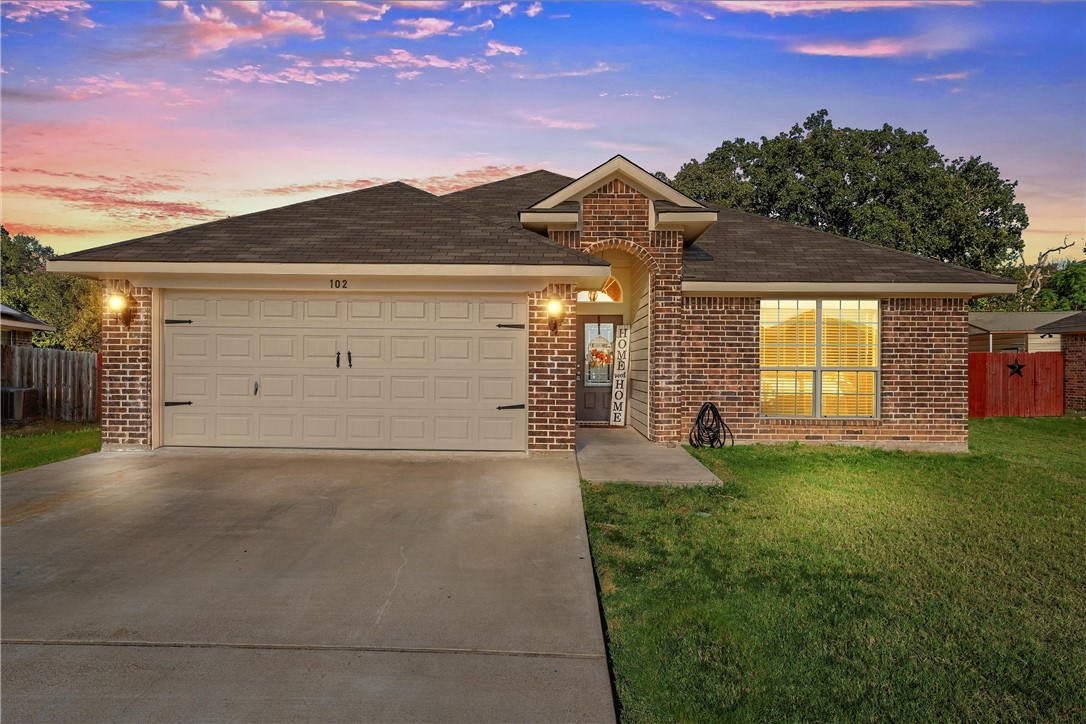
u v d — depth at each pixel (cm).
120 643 390
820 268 1156
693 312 1148
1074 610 455
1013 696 351
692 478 834
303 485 753
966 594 481
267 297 938
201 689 344
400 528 607
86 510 650
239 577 491
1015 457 1087
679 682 364
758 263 1176
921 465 984
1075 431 1479
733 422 1152
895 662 385
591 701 340
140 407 934
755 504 730
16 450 1080
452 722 320
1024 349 2542
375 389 941
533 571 511
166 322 943
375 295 938
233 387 941
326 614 433
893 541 602
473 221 1054
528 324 941
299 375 939
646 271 1186
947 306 1144
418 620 426
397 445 942
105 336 934
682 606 457
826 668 377
